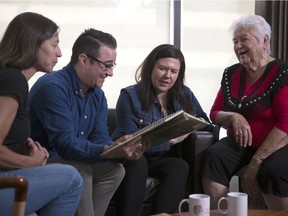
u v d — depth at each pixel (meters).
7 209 1.44
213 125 2.66
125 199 2.16
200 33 3.64
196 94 3.66
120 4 3.50
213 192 2.37
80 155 1.89
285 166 2.26
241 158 2.45
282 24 3.41
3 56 1.60
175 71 2.49
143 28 3.54
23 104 1.57
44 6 3.39
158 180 2.39
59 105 1.94
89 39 2.02
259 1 3.44
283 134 2.34
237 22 2.50
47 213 1.56
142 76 2.55
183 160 2.44
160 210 2.22
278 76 2.40
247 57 2.46
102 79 2.06
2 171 1.53
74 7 3.43
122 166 2.08
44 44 1.65
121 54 3.52
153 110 2.54
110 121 2.99
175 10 3.57
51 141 1.94
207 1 3.62
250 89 2.50
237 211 1.56
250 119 2.49
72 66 2.06
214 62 3.67
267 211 1.71
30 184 1.47
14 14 3.35
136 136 1.74
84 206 1.89
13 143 1.57
